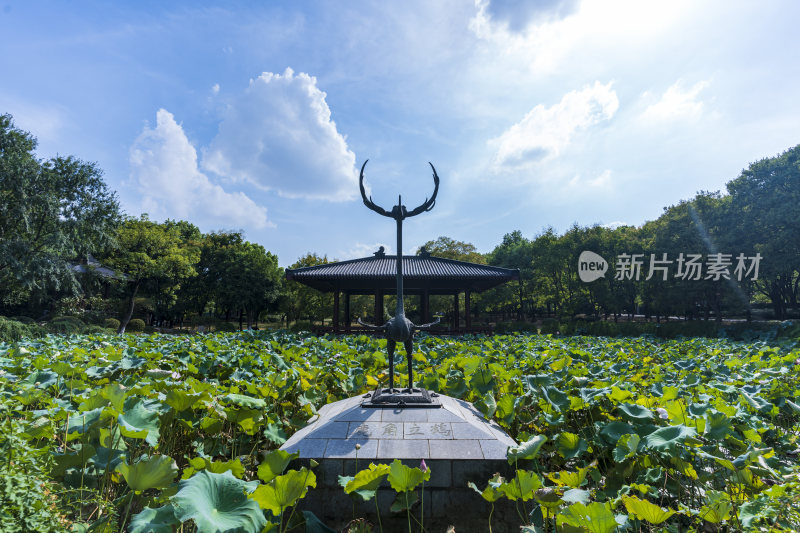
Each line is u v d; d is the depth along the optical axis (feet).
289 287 131.75
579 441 11.93
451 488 10.47
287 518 9.87
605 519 7.04
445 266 73.92
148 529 6.79
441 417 12.00
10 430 7.12
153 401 12.76
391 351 13.71
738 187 87.20
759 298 126.00
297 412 16.38
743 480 10.32
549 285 129.18
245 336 40.40
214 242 143.54
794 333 61.36
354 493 8.95
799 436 13.38
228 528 6.53
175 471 7.94
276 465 8.95
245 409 12.69
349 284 76.13
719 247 86.43
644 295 110.22
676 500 12.30
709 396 15.71
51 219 80.38
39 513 6.81
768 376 21.21
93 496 9.79
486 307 145.69
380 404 12.66
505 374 18.06
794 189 77.30
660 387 17.47
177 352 25.90
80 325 79.25
